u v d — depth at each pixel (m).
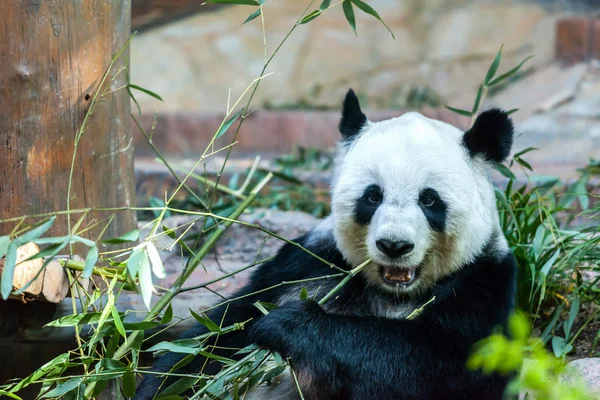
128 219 8.45
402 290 6.58
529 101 24.53
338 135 23.09
